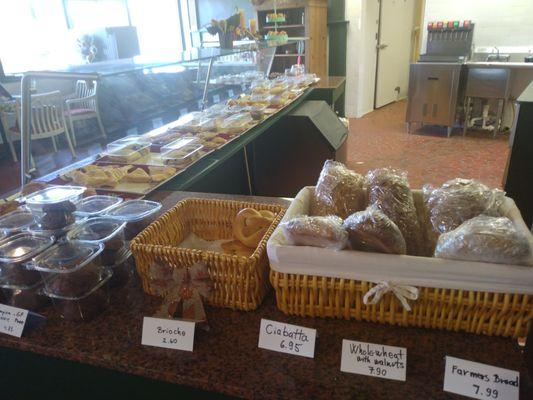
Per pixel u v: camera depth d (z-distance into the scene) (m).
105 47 4.57
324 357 0.74
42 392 0.97
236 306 0.86
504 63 4.54
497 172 3.76
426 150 4.48
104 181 1.43
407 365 0.71
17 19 5.05
